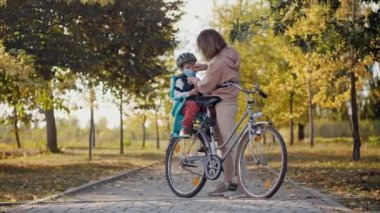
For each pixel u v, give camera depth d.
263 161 5.98
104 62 15.77
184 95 6.57
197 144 6.53
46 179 11.17
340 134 54.69
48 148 28.72
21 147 35.09
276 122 37.97
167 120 39.84
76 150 34.22
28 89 15.45
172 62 31.06
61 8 14.47
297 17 10.63
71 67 14.96
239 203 5.73
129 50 16.47
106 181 10.28
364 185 8.98
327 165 15.23
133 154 27.45
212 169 6.33
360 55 10.35
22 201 7.03
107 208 5.67
